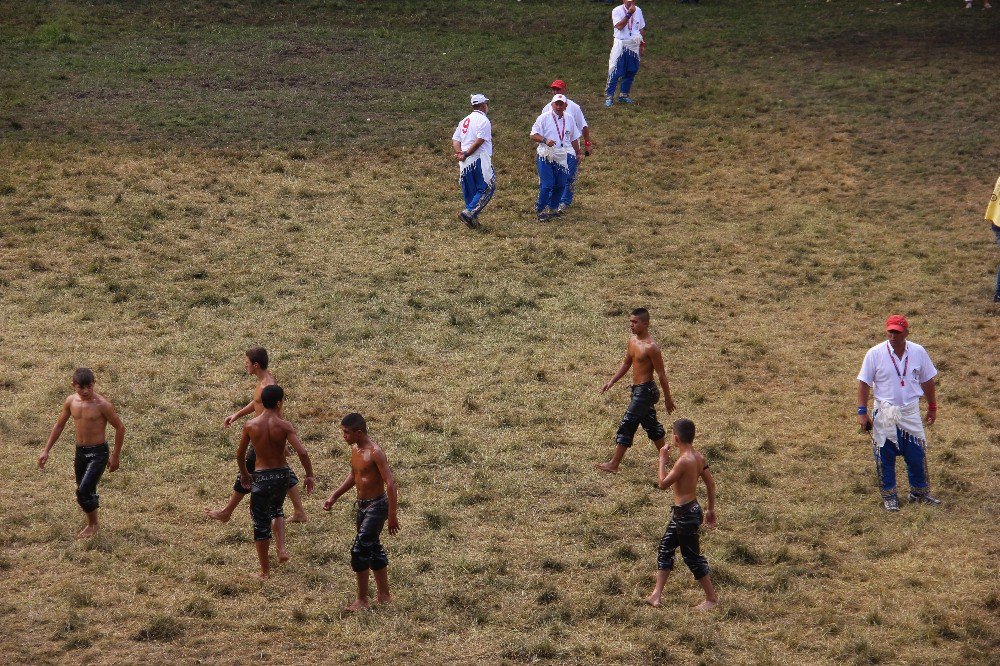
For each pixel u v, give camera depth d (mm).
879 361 33094
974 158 66250
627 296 49031
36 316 44281
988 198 60812
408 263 51312
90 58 77938
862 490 34000
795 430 37938
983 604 27625
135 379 39531
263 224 54875
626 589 27984
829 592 28203
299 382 39969
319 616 26219
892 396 32844
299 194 58875
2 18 84188
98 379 39344
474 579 28234
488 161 54594
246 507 31844
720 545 30250
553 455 35594
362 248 52750
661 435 34250
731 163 65812
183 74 76375
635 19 72438
